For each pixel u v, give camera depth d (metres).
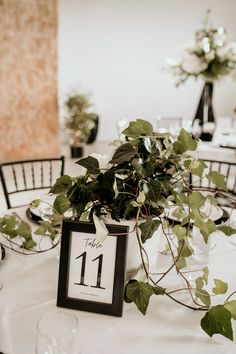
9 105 4.88
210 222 0.96
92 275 0.93
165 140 1.00
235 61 3.13
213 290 0.90
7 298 0.97
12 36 4.66
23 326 0.87
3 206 2.98
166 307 0.96
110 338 0.84
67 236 0.95
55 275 1.08
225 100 7.33
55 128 5.25
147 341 0.84
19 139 5.06
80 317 0.90
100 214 0.95
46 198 1.31
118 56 6.40
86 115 5.32
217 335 0.86
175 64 3.33
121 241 0.92
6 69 4.75
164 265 1.15
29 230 1.20
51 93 5.08
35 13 4.68
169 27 6.51
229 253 1.24
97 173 0.92
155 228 0.89
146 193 0.89
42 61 4.90
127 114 6.79
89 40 6.13
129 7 6.21
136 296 0.87
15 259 1.16
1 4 4.48
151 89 6.79
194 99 7.10
